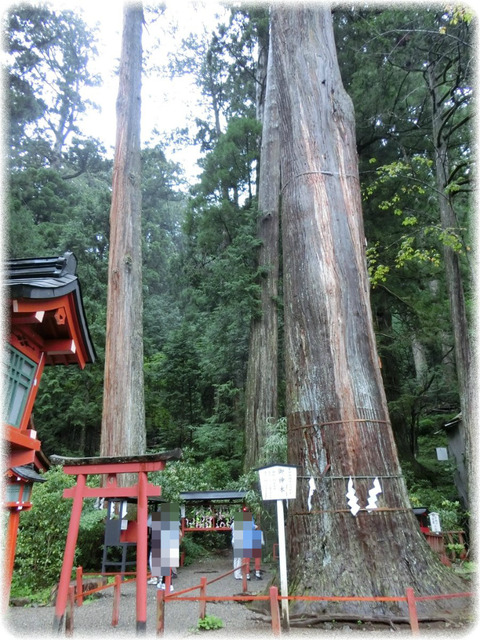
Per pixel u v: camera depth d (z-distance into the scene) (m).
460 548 8.88
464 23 10.77
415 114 14.04
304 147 6.58
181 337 18.14
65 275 5.00
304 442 5.47
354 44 13.77
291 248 6.39
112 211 11.42
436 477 14.82
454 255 11.16
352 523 4.91
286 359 6.14
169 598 4.20
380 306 14.83
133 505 8.38
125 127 11.82
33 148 23.91
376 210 14.17
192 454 14.91
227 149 15.45
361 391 5.50
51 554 7.44
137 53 12.40
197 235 16.19
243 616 5.22
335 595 4.57
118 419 9.87
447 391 17.30
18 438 4.40
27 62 19.42
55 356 5.51
